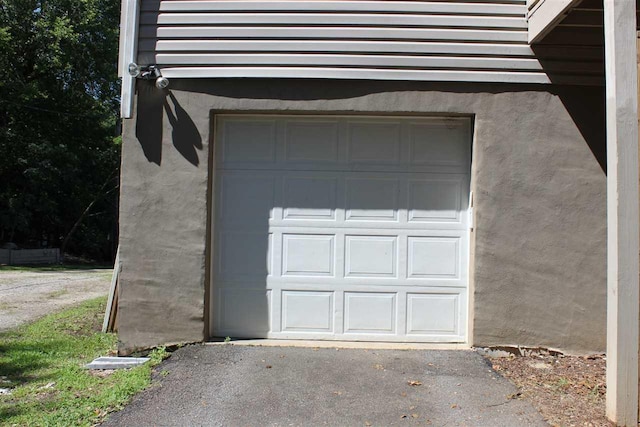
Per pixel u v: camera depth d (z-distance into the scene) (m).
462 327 6.07
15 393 4.79
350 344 5.97
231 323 6.12
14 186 27.09
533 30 5.69
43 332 7.11
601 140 5.84
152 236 5.86
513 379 5.06
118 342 5.85
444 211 6.08
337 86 5.89
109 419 4.21
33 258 25.41
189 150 5.89
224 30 5.91
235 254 6.12
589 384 4.93
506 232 5.81
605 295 5.80
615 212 4.08
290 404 4.48
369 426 4.12
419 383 4.91
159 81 5.77
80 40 24.31
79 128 26.44
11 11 22.73
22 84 22.25
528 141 5.84
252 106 5.90
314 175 6.12
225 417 4.25
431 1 5.88
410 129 6.11
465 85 5.86
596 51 5.84
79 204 30.30
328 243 6.11
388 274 6.08
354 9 5.88
